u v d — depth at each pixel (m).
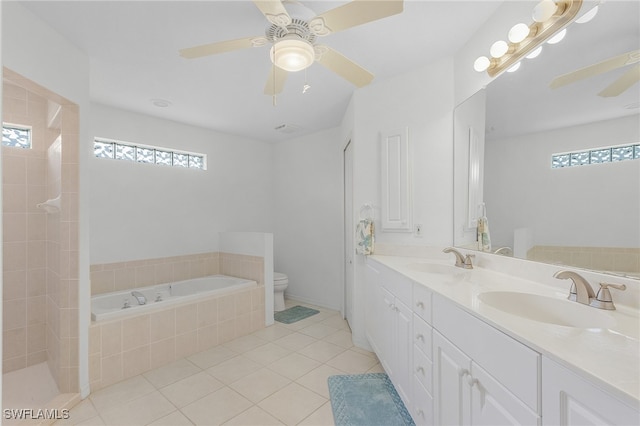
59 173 2.21
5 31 1.57
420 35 2.01
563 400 0.81
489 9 1.78
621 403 0.67
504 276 1.74
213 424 1.80
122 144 3.23
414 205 2.45
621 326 1.00
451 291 1.43
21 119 2.54
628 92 1.16
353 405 1.95
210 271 3.89
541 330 0.97
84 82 2.11
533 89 1.57
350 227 3.21
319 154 4.10
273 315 3.47
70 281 2.04
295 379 2.28
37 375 2.34
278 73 1.79
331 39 2.03
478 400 1.14
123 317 2.34
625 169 1.17
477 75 1.98
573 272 1.25
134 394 2.10
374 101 2.65
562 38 1.41
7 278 2.44
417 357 1.66
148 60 2.22
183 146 3.67
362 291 2.82
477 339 1.15
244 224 4.30
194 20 1.79
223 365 2.50
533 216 1.57
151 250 3.35
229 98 2.91
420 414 1.61
